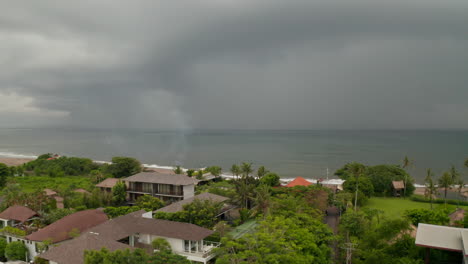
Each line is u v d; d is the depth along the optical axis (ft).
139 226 146.92
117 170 381.60
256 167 568.00
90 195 235.81
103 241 121.90
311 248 122.21
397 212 233.14
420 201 282.56
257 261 98.12
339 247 148.87
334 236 146.30
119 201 243.60
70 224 148.56
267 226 129.08
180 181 238.48
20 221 164.96
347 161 633.20
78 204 219.20
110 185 271.90
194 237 134.82
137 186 249.75
